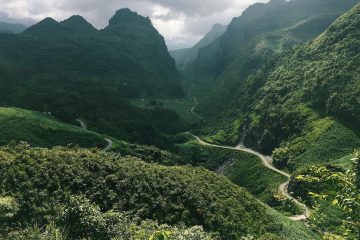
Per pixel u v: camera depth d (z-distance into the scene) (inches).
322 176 477.7
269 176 5669.3
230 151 7160.4
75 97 7765.8
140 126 7529.5
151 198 2396.7
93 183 2351.1
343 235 463.8
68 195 2090.3
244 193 3193.9
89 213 1375.5
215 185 3046.3
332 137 5467.5
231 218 2600.9
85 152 2773.1
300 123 6269.7
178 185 2652.6
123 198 2345.0
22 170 2183.8
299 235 2844.5
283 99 7234.3
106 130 6875.0
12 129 5064.0
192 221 2365.9
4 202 1393.9
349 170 466.3
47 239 942.4
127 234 1448.1
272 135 6717.5
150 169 2805.1
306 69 7524.6
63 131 5511.8
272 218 3009.4
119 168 2620.6
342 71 6294.3
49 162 2358.5
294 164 5521.7
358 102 5551.2
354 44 6914.4
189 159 6771.7
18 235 1043.3
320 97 6304.1
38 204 1952.5
